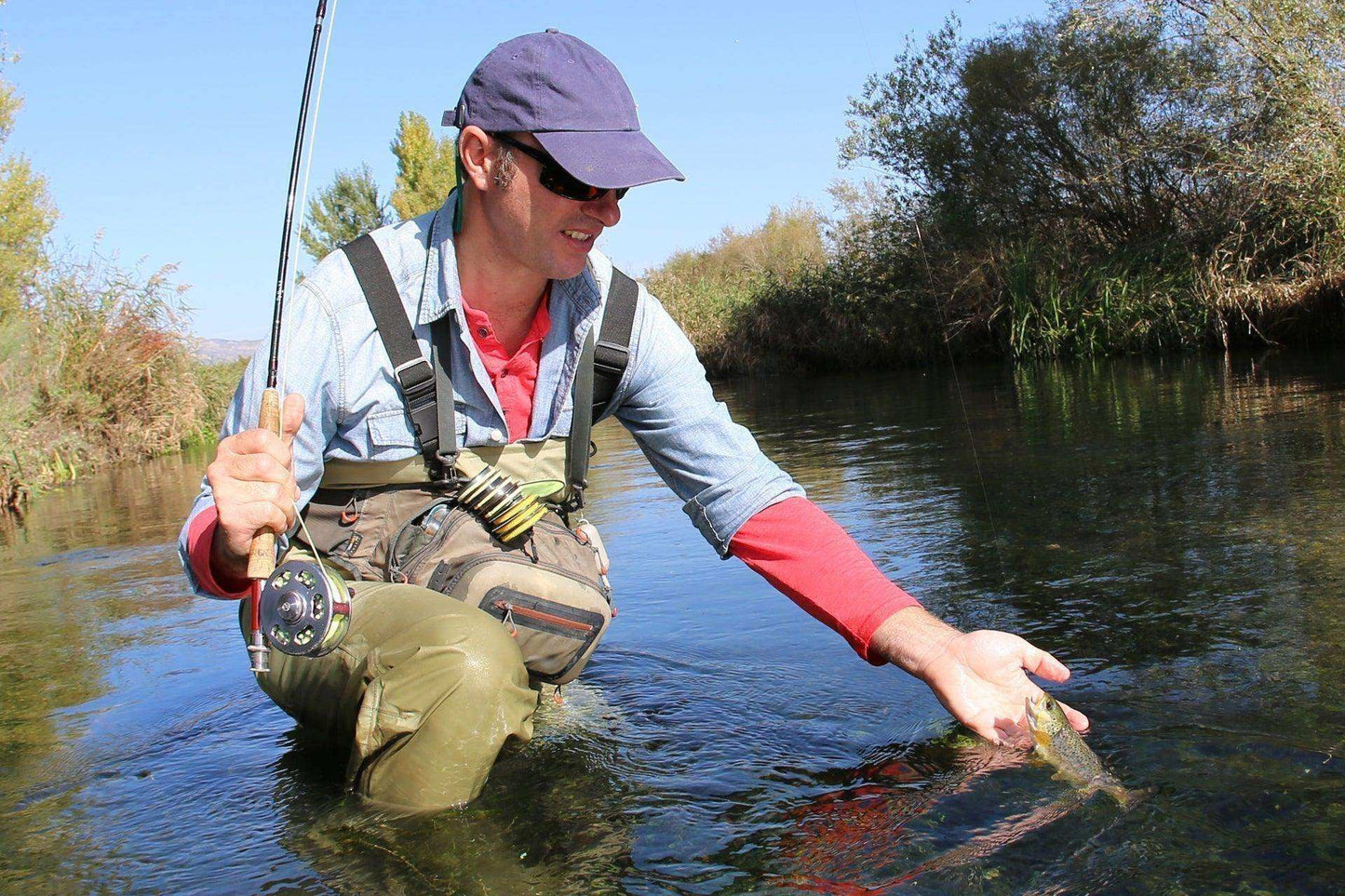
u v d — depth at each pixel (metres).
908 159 17.12
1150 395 7.86
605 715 2.10
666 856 1.49
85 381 12.29
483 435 2.01
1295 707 1.83
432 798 1.67
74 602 3.82
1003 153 16.36
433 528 1.95
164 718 2.31
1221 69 13.75
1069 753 1.67
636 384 2.12
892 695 2.12
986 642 1.85
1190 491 3.90
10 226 16.45
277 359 1.72
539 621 1.92
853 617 1.94
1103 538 3.28
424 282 1.92
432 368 1.94
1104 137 15.06
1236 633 2.24
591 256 2.09
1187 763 1.65
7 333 11.38
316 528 2.01
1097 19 14.22
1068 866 1.38
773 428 8.78
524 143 1.79
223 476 1.58
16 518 7.23
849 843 1.50
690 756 1.87
